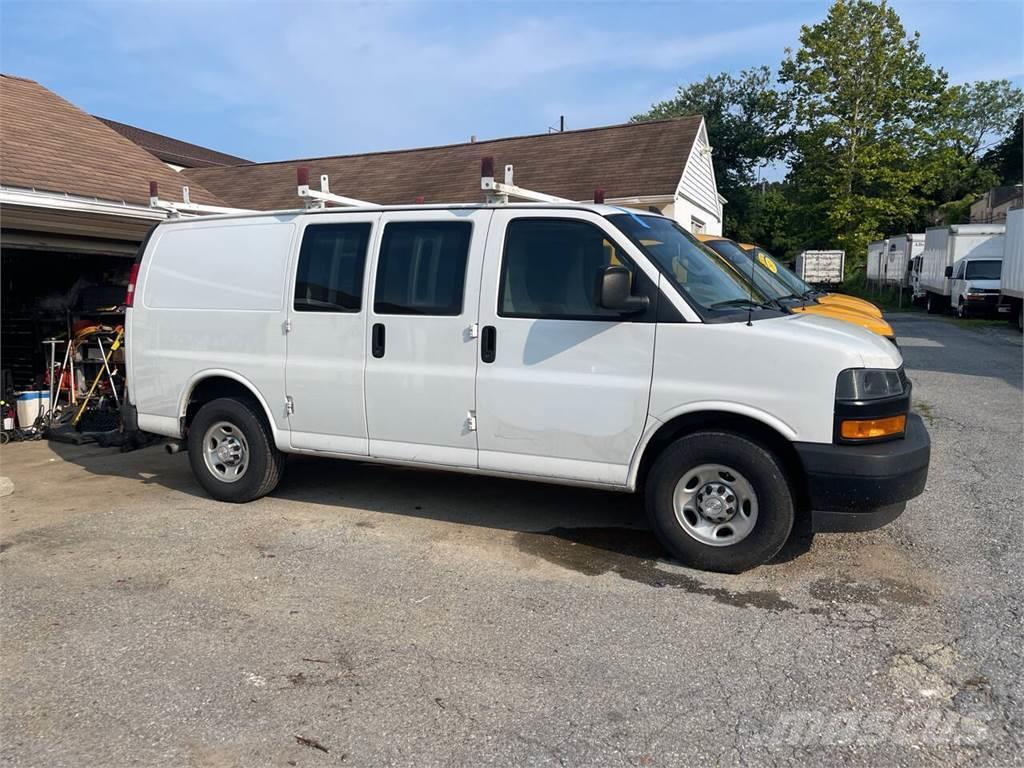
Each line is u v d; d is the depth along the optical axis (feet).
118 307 30.63
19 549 16.72
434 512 18.85
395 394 17.02
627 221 15.49
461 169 62.59
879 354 14.24
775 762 9.44
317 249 17.98
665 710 10.54
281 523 18.19
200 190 34.96
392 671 11.60
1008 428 27.32
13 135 30.71
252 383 18.81
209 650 12.27
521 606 13.69
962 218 183.01
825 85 114.32
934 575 14.79
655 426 14.82
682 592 14.19
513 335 15.76
